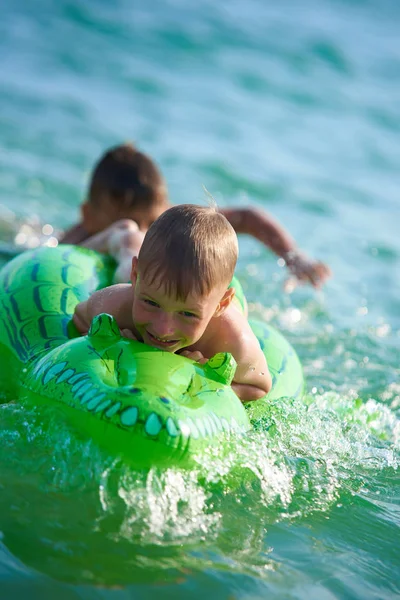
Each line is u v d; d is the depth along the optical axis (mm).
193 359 4465
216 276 4113
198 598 3219
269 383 4770
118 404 3711
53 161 11117
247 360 4605
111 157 7191
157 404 3729
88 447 3781
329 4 23312
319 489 4215
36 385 4133
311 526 3895
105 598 3135
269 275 8539
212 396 4047
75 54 15734
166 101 14312
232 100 14969
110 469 3729
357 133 14453
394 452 4816
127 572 3307
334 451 4617
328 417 4953
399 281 8734
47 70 14773
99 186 7051
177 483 3783
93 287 5367
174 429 3670
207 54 17078
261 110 14789
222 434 3920
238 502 3938
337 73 17688
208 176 11305
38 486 3736
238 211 8242
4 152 11125
